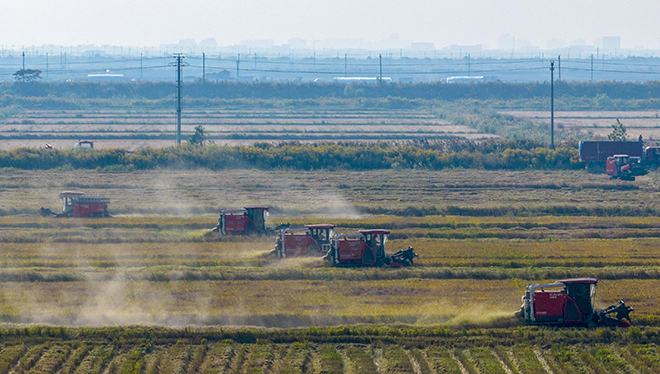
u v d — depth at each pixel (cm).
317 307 13000
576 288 12256
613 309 12200
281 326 12269
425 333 11719
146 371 10425
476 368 10462
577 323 12200
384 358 10831
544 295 12206
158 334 11594
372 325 12062
